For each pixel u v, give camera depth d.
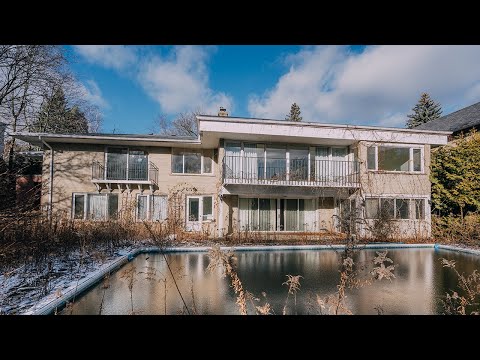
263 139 13.30
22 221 6.57
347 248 4.70
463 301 3.63
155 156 14.65
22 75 17.25
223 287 5.34
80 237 8.41
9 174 6.99
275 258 8.70
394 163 13.79
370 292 5.05
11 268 5.93
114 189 14.27
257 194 13.50
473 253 9.60
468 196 12.34
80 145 14.24
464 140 13.42
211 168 15.09
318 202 14.36
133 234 11.32
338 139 13.22
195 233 12.73
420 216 13.60
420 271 6.88
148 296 4.75
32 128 21.23
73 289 4.82
